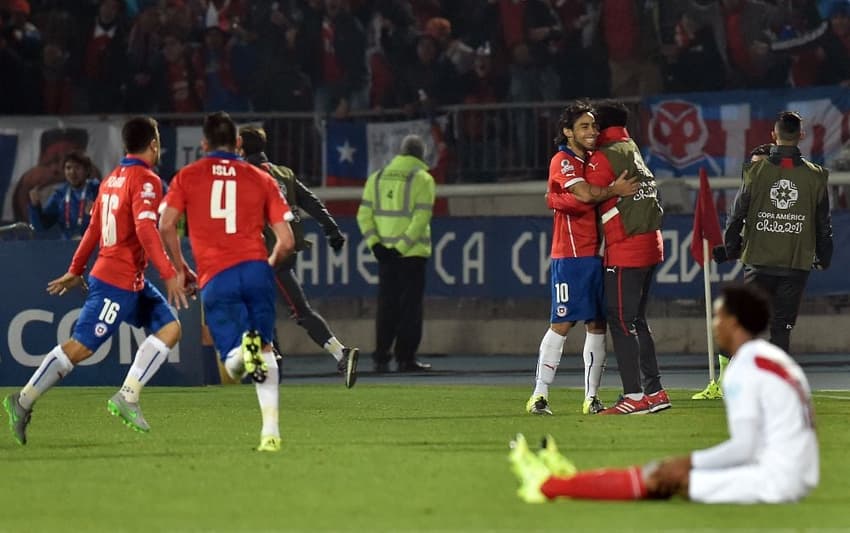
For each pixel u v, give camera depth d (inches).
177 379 2049.7
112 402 1368.1
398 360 2343.8
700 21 2977.4
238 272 1217.4
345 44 3002.0
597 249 1553.9
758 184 1689.2
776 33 2972.4
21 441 1325.0
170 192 1229.7
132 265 1354.6
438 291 2571.4
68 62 3065.9
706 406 1673.2
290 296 1846.7
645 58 2974.9
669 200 2655.0
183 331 2050.9
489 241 2556.6
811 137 2758.4
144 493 1010.7
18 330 2069.4
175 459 1197.1
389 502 954.1
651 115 2792.8
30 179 2763.3
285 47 3014.3
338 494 991.6
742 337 878.4
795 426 857.5
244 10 3041.3
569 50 2970.0
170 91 3038.9
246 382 2106.3
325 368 2411.4
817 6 2977.4
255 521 888.9
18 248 2069.4
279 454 1218.6
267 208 1240.8
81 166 2278.5
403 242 2310.5
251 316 1227.2
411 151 2345.0
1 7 3068.4
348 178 2847.0
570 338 2625.5
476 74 2972.4
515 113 2859.3
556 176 1537.9
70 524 888.3
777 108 2765.7
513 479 1057.5
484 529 847.1
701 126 2775.6
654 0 2982.3
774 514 880.9
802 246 1691.7
